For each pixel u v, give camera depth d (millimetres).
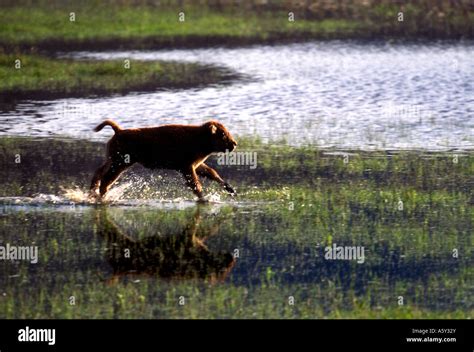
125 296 19438
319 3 71812
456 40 57812
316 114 38062
